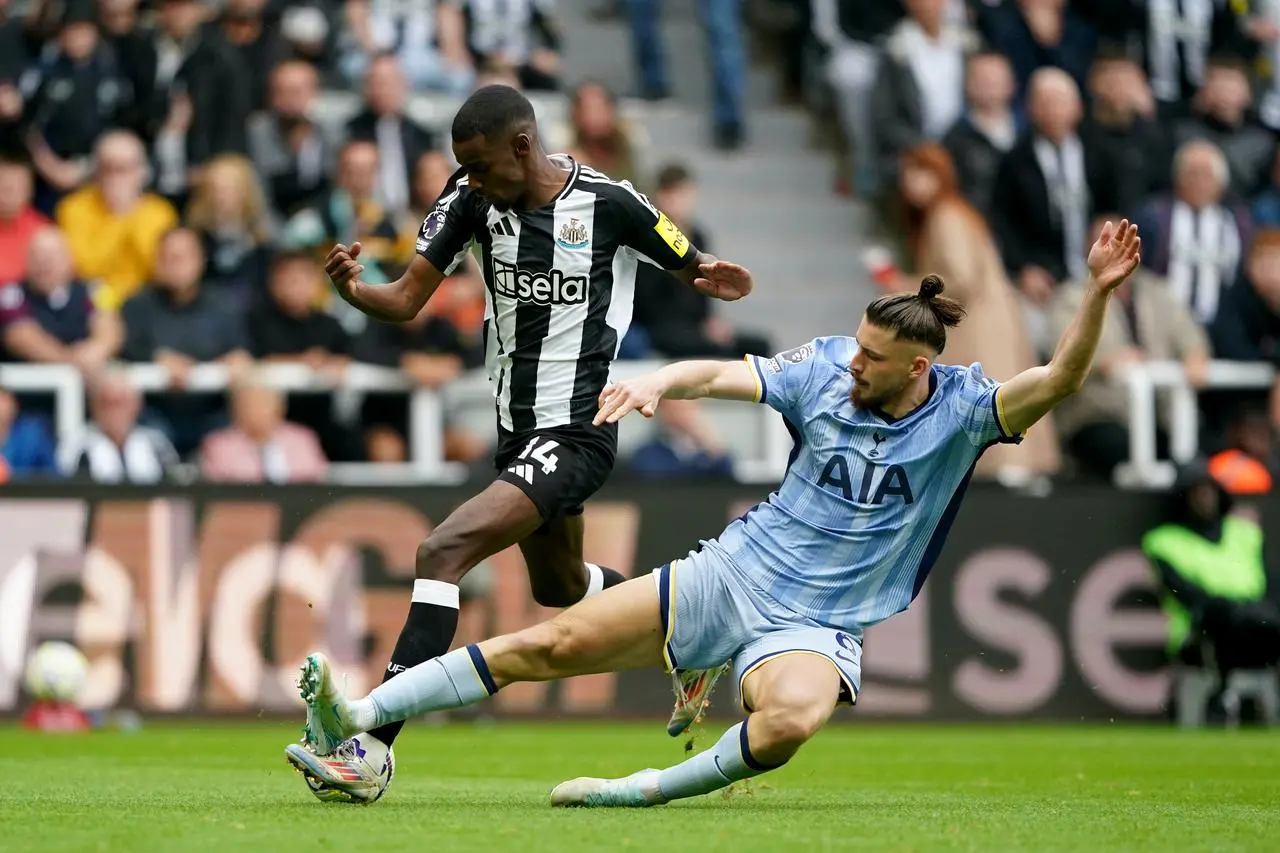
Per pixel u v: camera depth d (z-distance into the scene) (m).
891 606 17.41
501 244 18.42
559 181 18.44
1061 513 38.94
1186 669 39.09
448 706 17.00
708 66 58.78
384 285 18.70
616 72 58.38
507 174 18.00
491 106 17.84
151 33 47.16
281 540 36.66
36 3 47.91
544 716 37.88
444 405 42.38
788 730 16.27
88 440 38.53
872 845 13.95
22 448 38.78
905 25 52.12
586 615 17.03
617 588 17.25
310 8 49.47
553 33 53.84
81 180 45.59
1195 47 56.09
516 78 51.47
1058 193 47.16
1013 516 38.78
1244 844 14.57
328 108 48.84
